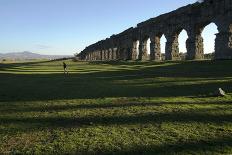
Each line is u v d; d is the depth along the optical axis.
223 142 10.48
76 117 14.41
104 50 125.81
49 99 19.73
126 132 11.87
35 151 10.11
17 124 13.40
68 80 32.50
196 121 13.16
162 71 40.81
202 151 9.70
